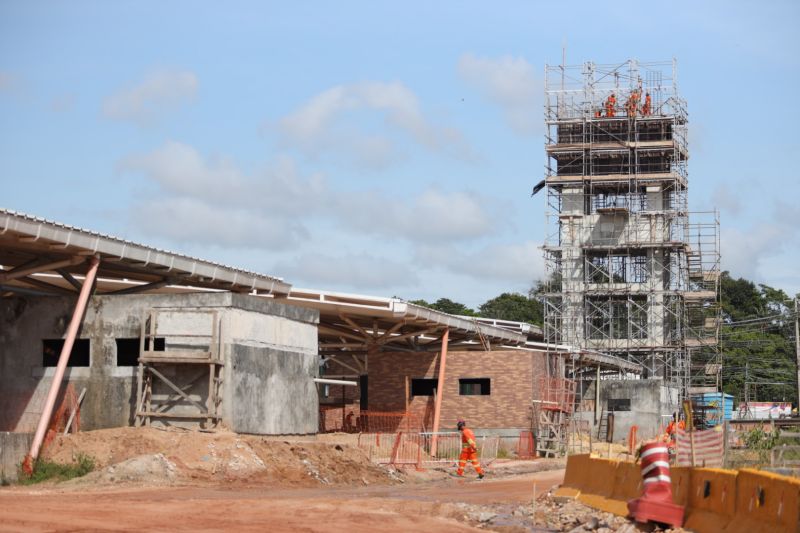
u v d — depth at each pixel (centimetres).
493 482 3631
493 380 5575
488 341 5891
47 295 3797
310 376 4150
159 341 3762
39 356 3788
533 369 5619
